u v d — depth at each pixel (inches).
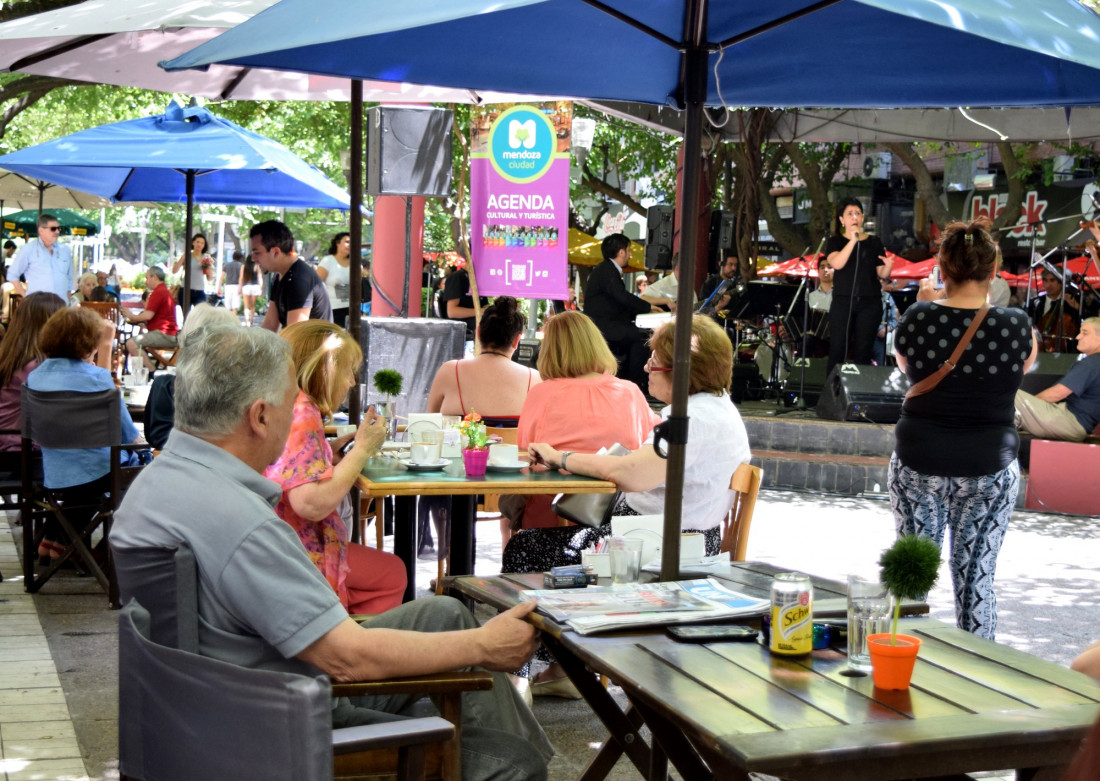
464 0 121.2
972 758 81.7
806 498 421.4
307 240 1649.9
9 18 373.4
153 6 220.4
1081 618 254.2
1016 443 178.9
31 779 146.3
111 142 292.4
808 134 582.6
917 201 1010.1
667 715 87.4
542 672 191.0
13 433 252.4
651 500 184.7
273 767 78.4
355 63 157.5
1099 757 37.2
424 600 121.8
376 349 353.1
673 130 526.3
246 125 820.0
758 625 111.4
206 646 95.0
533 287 391.9
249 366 99.0
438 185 385.7
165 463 98.6
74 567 264.5
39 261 536.1
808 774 77.5
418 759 94.0
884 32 147.5
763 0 132.0
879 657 91.4
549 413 202.4
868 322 485.4
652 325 503.5
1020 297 727.1
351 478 151.0
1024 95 161.2
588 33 154.2
